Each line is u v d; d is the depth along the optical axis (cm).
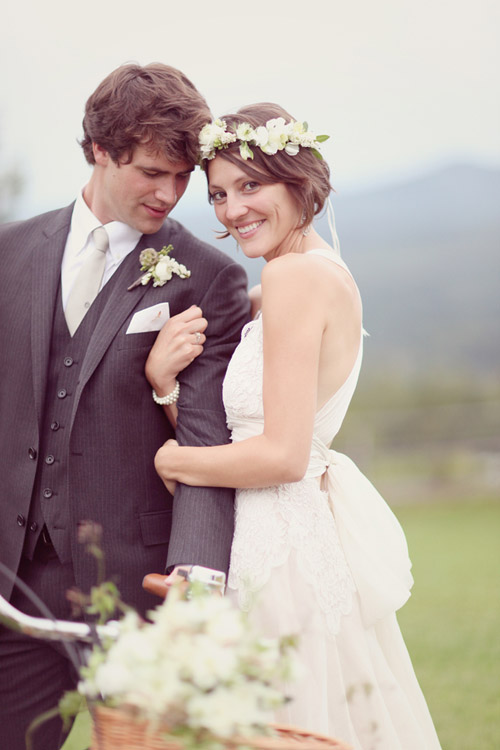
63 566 254
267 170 231
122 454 249
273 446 216
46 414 253
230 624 146
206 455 227
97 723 149
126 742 147
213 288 256
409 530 1173
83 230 257
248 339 236
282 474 216
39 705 260
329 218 242
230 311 257
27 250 262
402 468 1797
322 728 208
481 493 1695
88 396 248
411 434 1808
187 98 239
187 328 248
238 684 142
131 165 241
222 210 242
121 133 237
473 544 997
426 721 234
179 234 265
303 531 222
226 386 234
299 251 239
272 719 206
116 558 249
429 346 6200
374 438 1811
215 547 225
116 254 256
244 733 142
